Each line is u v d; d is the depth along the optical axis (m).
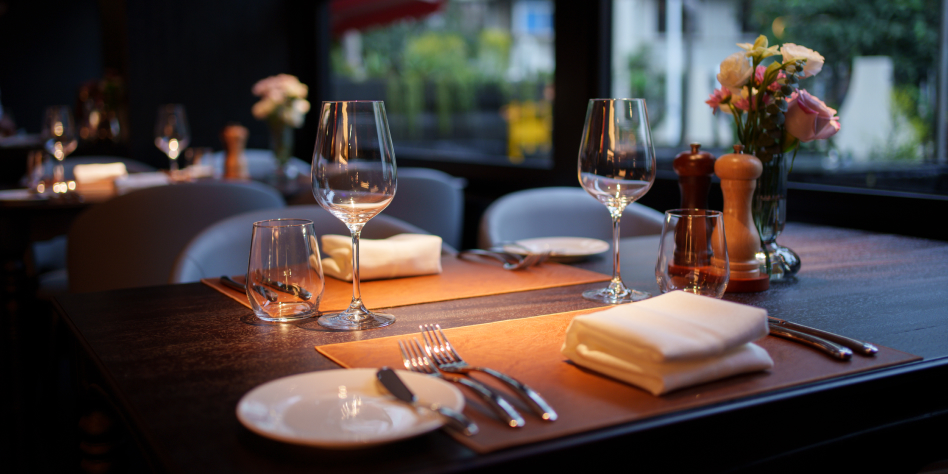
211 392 0.68
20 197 2.38
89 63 7.64
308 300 0.95
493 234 1.83
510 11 3.35
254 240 0.94
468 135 3.74
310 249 0.96
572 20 2.84
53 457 2.00
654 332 0.68
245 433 0.59
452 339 0.84
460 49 3.73
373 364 0.75
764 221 1.16
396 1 4.09
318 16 4.50
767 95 1.12
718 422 0.62
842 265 1.27
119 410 0.74
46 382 2.27
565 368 0.73
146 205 2.06
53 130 2.66
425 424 0.55
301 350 0.81
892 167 1.97
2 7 6.86
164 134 3.06
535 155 3.29
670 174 2.58
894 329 0.88
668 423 0.60
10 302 2.23
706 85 2.56
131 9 4.16
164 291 1.12
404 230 1.70
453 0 3.75
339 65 4.47
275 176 3.24
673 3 2.62
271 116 3.20
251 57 4.51
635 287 1.12
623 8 2.74
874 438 0.76
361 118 0.88
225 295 1.09
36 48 7.36
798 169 2.21
